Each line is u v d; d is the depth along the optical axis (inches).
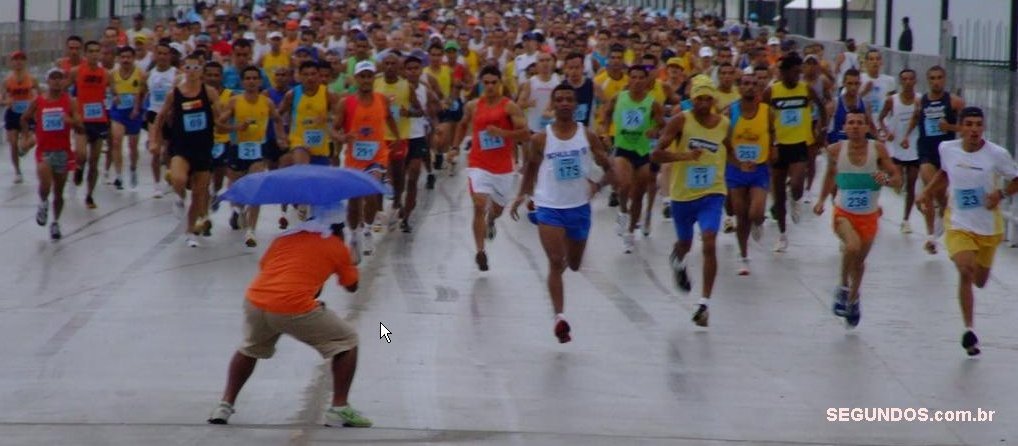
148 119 1958.7
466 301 1254.9
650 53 2117.4
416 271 1398.9
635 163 1530.5
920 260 1524.4
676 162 1162.0
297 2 5920.3
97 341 1083.3
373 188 841.5
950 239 1093.8
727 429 885.8
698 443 853.8
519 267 1430.9
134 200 1875.0
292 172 834.2
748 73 1355.8
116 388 949.8
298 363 1019.3
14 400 917.2
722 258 1517.0
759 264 1482.5
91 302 1225.4
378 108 1497.3
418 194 1990.7
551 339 1118.4
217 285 1309.1
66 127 1535.4
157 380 971.3
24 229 1619.1
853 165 1152.2
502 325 1163.3
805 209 1892.2
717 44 2928.2
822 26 4795.8
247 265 1416.1
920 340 1144.8
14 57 1998.0
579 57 1795.0
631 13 5738.2
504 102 1396.4
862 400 961.5
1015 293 1350.9
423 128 1662.2
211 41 2674.7
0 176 2097.7
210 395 933.8
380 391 951.0
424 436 849.5
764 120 1376.7
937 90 1579.7
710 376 1016.2
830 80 2003.0
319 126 1535.4
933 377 1026.7
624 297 1293.1
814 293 1332.4
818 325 1193.4
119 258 1444.4
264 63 2284.7
